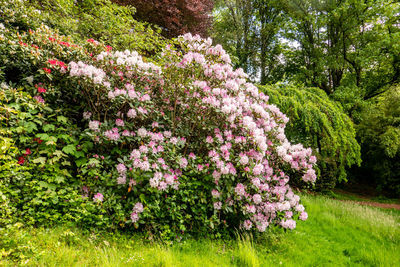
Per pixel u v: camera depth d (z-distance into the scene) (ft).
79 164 11.18
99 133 11.39
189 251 10.63
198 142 13.92
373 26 44.65
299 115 27.32
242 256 10.67
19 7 15.84
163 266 8.61
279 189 14.11
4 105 10.38
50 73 12.37
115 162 12.01
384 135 42.32
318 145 30.89
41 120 11.63
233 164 13.12
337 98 40.78
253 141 13.01
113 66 13.21
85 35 20.90
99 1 21.94
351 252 15.19
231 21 54.03
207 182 12.57
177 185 11.48
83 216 10.02
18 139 10.96
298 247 14.33
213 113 13.82
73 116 13.44
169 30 31.04
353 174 51.67
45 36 12.69
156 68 13.92
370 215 22.88
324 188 36.86
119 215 10.37
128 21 22.57
